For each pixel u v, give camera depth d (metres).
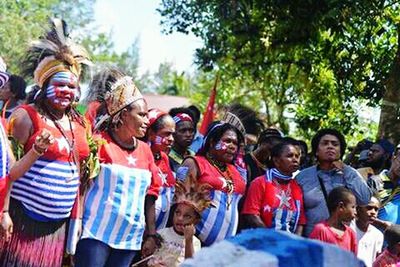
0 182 4.25
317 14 10.99
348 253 1.34
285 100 15.20
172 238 5.39
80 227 4.88
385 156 8.13
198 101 23.08
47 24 4.80
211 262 1.31
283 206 6.11
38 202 4.51
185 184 5.52
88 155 4.79
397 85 9.95
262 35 12.35
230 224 5.86
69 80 4.61
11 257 4.48
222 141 5.89
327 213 6.22
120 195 4.95
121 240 4.97
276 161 6.20
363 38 11.24
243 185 6.05
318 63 12.35
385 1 10.57
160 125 5.86
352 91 11.84
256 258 1.30
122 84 5.03
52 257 4.65
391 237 6.02
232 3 12.84
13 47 22.30
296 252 1.32
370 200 6.37
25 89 6.67
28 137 4.54
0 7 24.02
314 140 6.52
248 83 16.72
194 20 13.91
